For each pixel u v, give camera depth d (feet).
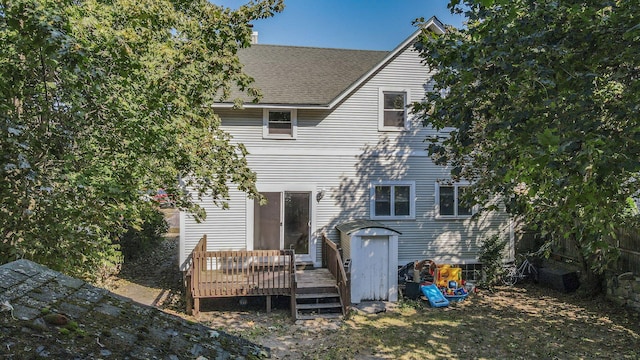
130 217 21.26
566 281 40.22
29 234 14.96
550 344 28.22
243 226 40.70
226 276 34.65
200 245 36.83
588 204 12.07
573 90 12.82
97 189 17.19
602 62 13.39
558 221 16.28
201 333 8.66
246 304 36.22
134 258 50.98
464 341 28.71
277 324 31.86
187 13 22.43
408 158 43.47
